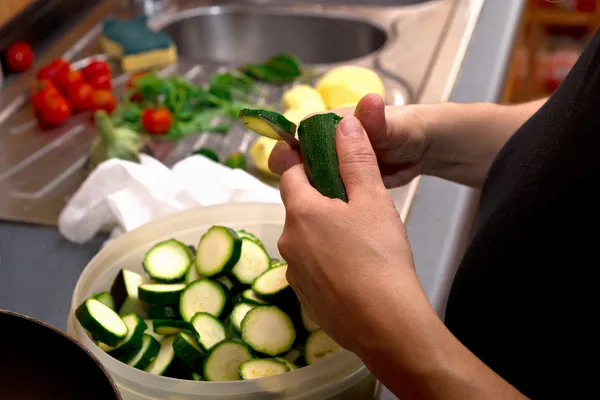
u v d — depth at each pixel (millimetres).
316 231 647
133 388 720
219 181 1014
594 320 680
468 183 936
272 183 1117
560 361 707
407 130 847
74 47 1471
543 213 708
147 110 1229
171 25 1617
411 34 1470
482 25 1441
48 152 1198
